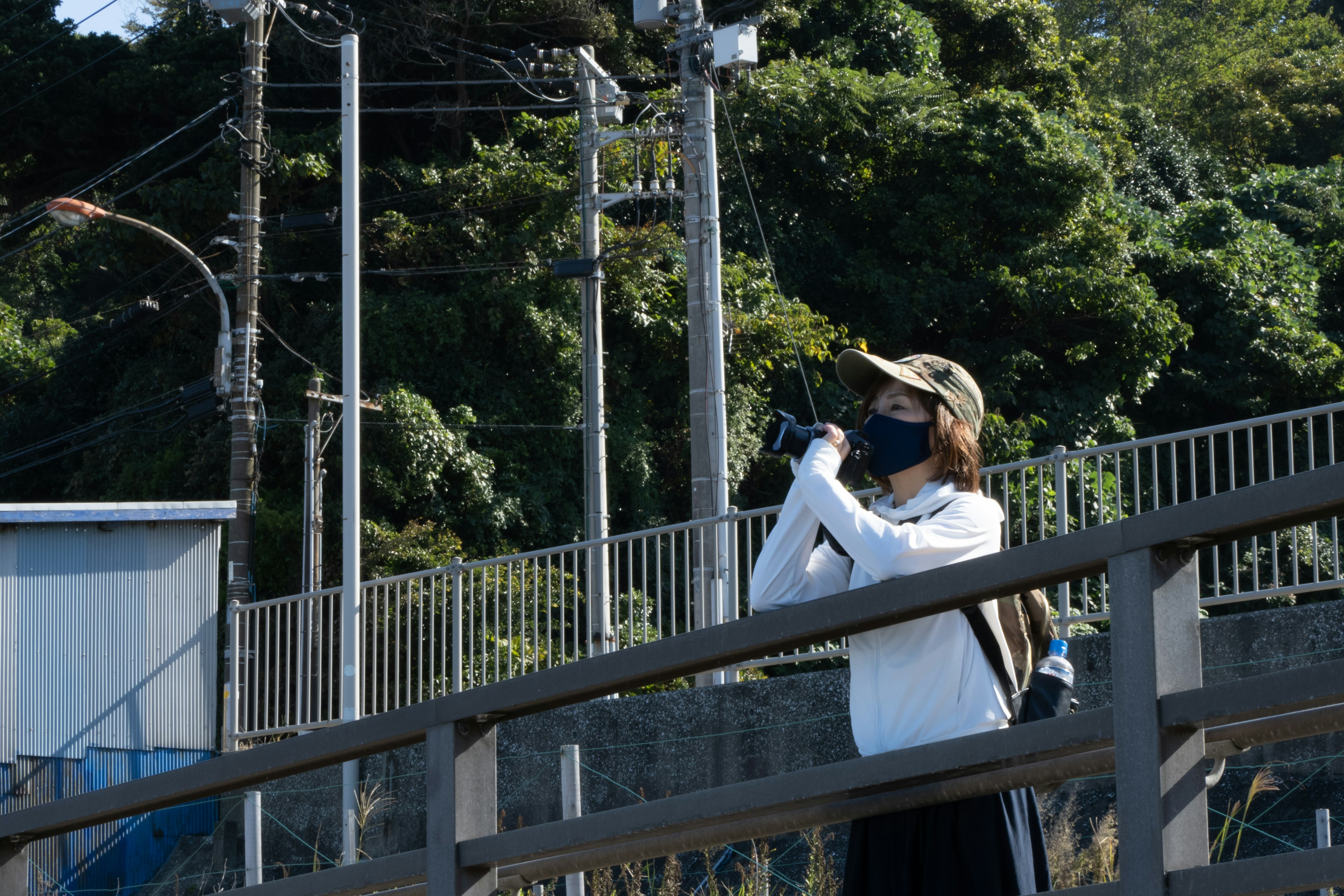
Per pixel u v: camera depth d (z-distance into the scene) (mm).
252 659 10656
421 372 19391
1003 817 1962
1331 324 23875
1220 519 1412
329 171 19703
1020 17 26562
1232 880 1412
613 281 19625
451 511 18344
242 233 16281
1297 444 21734
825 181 22516
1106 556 1530
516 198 19922
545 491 19000
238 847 9727
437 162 21094
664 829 1879
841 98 21859
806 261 22062
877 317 21984
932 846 1990
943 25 26562
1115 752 1535
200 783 2371
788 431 2221
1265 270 23422
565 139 20500
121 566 10625
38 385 24016
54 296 29000
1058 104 26984
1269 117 32969
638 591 18875
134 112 22969
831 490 2055
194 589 10977
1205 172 29016
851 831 2133
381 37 21609
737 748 7215
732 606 8070
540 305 19578
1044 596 2270
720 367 12391
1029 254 21438
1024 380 21625
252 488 15992
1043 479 6762
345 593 9656
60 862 9625
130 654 10562
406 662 10055
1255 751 5730
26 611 10078
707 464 12227
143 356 22703
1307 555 14305
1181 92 34406
